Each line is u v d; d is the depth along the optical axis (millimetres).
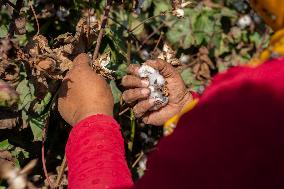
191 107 693
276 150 608
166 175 643
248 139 614
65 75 1030
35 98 1299
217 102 635
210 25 1938
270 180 609
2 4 1275
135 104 981
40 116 1327
